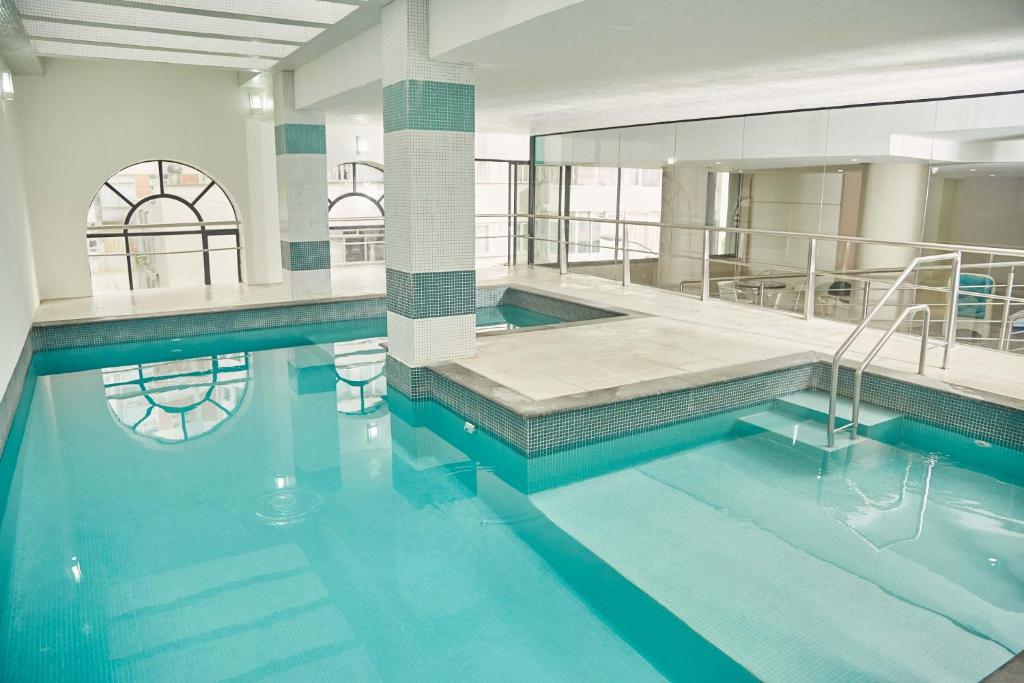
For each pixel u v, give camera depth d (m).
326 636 2.98
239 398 6.41
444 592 3.32
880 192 8.13
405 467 4.86
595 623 3.08
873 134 8.12
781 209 9.16
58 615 3.11
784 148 9.05
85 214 9.93
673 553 3.69
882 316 8.21
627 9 4.07
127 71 9.96
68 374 7.16
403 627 3.05
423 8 5.43
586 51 5.32
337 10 6.01
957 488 4.47
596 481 4.62
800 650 2.88
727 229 8.32
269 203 11.18
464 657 2.85
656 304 8.76
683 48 5.23
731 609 3.18
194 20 6.72
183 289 10.64
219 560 3.61
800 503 4.25
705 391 5.41
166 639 2.96
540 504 4.27
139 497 4.36
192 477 4.67
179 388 6.71
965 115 7.35
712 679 2.70
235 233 11.37
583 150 12.20
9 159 7.66
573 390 5.16
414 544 3.78
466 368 5.78
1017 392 5.02
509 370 5.71
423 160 5.63
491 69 6.10
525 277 11.41
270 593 3.30
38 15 6.20
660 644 2.92
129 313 8.52
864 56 5.60
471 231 5.96
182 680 2.71
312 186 9.40
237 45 7.80
